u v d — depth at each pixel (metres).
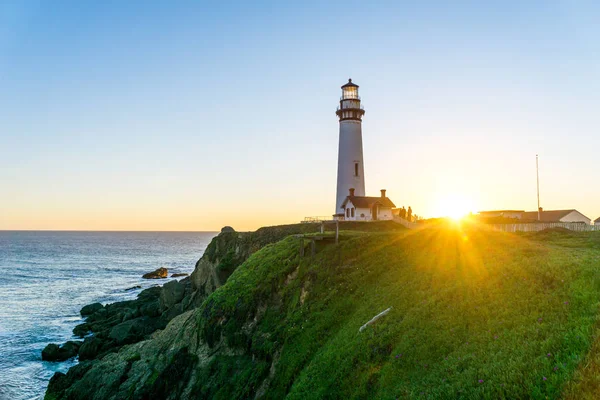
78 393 36.34
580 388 12.45
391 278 30.64
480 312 20.14
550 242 36.59
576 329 15.34
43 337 57.97
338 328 27.95
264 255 43.84
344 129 76.69
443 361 17.72
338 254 36.09
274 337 30.72
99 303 73.50
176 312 59.56
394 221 63.38
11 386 42.59
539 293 19.78
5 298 82.44
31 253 192.88
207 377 31.70
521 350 15.70
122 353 40.59
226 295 37.28
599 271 19.86
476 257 29.06
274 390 26.27
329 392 21.08
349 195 72.88
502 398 13.64
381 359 20.91
